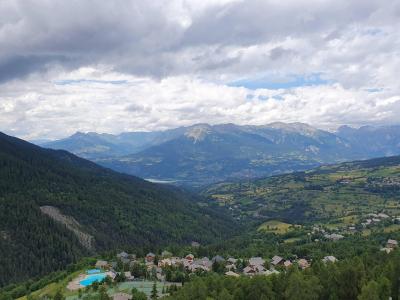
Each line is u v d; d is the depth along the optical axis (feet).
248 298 598.34
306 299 569.23
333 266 649.61
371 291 528.22
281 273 649.20
